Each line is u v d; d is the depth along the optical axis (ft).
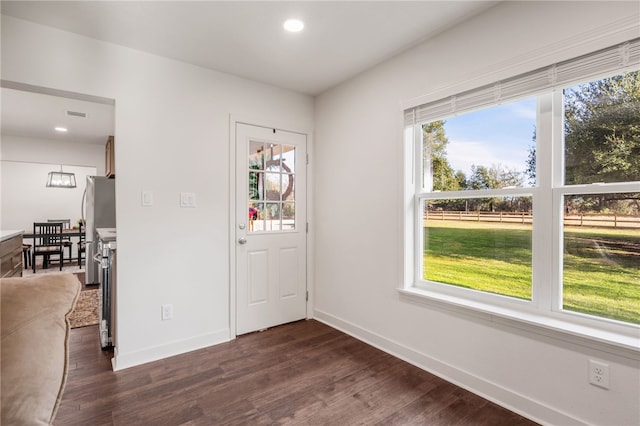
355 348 8.86
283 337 9.64
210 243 9.12
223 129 9.35
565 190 5.71
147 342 8.09
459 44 6.91
